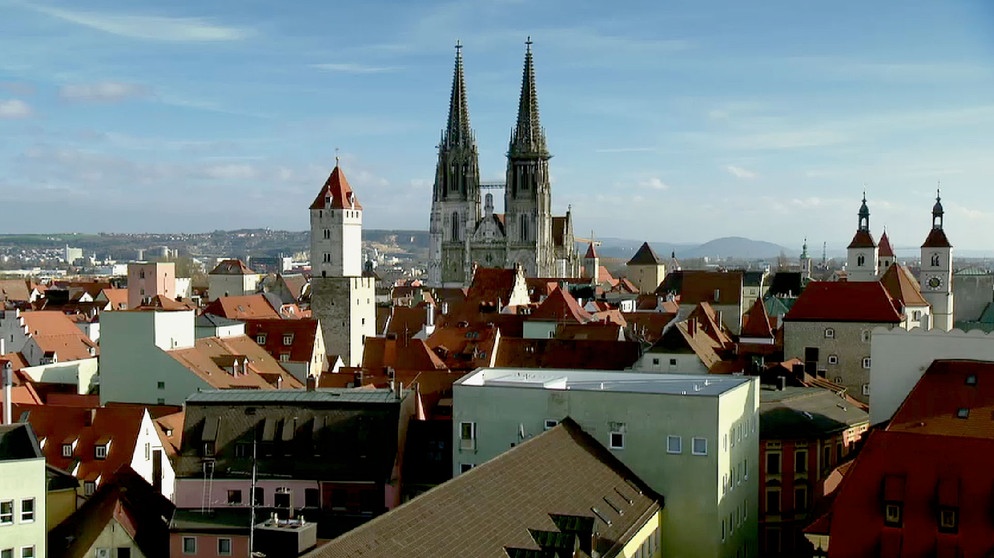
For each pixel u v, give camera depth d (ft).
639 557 289.53
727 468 330.95
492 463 264.72
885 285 634.84
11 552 308.60
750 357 562.25
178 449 424.05
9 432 321.93
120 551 331.98
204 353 532.32
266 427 377.09
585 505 272.92
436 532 216.74
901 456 280.10
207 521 328.49
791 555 401.29
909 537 268.00
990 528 259.60
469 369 564.30
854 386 553.64
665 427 321.11
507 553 223.92
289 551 239.09
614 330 622.54
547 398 335.26
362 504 363.35
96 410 417.28
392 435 370.73
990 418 326.24
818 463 404.16
